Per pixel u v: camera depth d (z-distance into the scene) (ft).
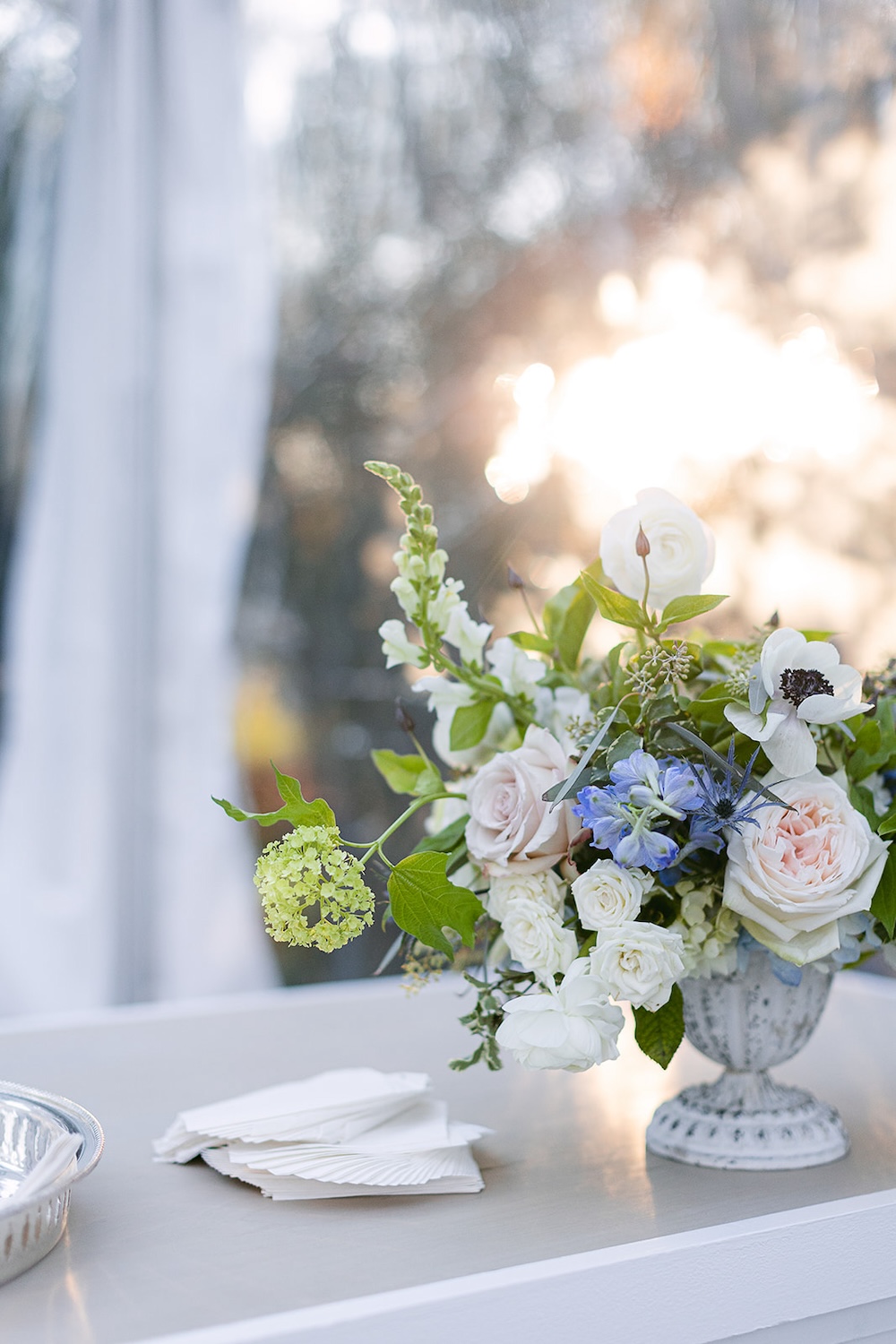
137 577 7.73
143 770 7.74
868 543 7.46
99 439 7.66
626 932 2.13
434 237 8.53
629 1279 1.92
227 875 7.85
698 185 8.32
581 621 2.74
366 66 8.38
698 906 2.32
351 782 8.16
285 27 8.20
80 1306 1.82
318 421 8.29
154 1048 3.46
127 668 7.68
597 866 2.22
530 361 8.49
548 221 8.58
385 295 8.46
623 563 2.44
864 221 7.63
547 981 2.22
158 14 7.79
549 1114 2.93
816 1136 2.53
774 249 7.95
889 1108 2.96
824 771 2.49
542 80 8.59
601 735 2.25
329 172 8.32
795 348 7.72
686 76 8.34
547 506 8.25
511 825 2.31
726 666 2.67
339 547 8.29
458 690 2.64
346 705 8.22
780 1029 2.53
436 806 2.83
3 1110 2.37
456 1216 2.23
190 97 7.81
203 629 7.85
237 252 7.97
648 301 8.20
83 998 7.57
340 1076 2.72
